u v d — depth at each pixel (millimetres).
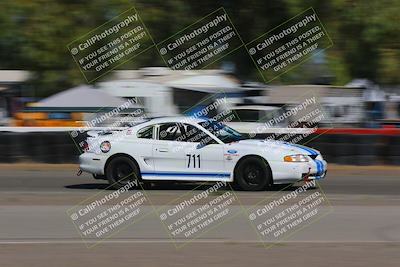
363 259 18328
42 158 51562
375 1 62062
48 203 29797
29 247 20297
